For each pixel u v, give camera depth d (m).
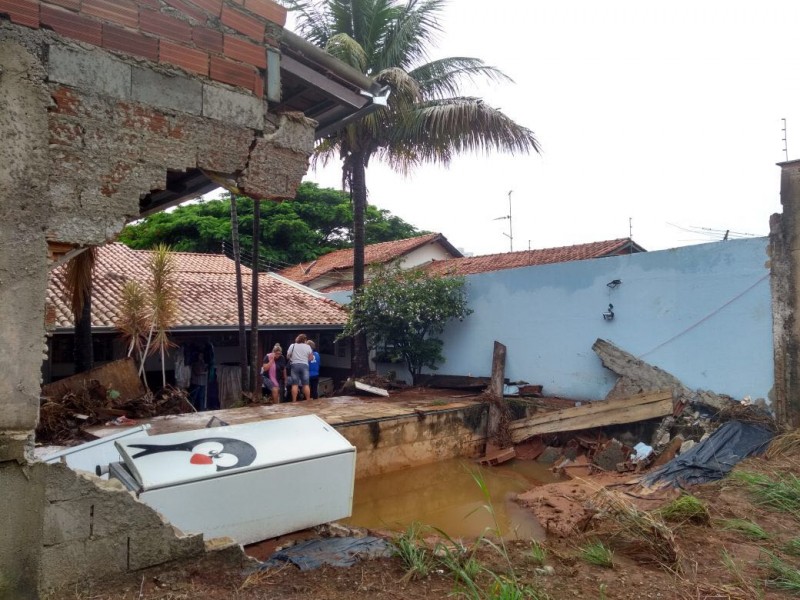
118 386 9.91
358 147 13.48
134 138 3.68
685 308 10.13
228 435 4.92
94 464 5.36
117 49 3.62
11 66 3.20
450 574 3.80
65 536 3.20
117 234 3.60
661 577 3.96
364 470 9.81
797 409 8.55
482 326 13.80
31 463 3.11
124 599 3.20
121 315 11.63
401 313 13.27
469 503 8.76
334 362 17.88
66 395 8.84
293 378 12.41
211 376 14.17
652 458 9.22
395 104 12.12
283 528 4.67
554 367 12.29
